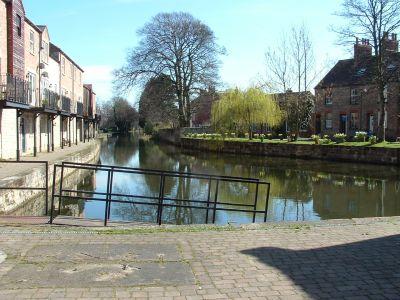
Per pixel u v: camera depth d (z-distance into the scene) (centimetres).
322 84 4728
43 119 2900
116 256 559
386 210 1484
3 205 1211
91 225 771
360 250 601
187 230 698
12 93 1983
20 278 476
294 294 448
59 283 464
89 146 3303
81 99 4794
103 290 448
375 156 2830
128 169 927
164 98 4994
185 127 5206
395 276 503
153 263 536
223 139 4262
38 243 610
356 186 1988
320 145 3228
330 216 1395
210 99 5088
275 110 4081
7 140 2136
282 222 764
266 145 3684
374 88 3675
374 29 3064
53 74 3322
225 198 1703
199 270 514
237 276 496
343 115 4559
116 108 10531
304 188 1944
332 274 507
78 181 2184
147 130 8556
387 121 4075
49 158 2220
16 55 2288
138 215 1384
